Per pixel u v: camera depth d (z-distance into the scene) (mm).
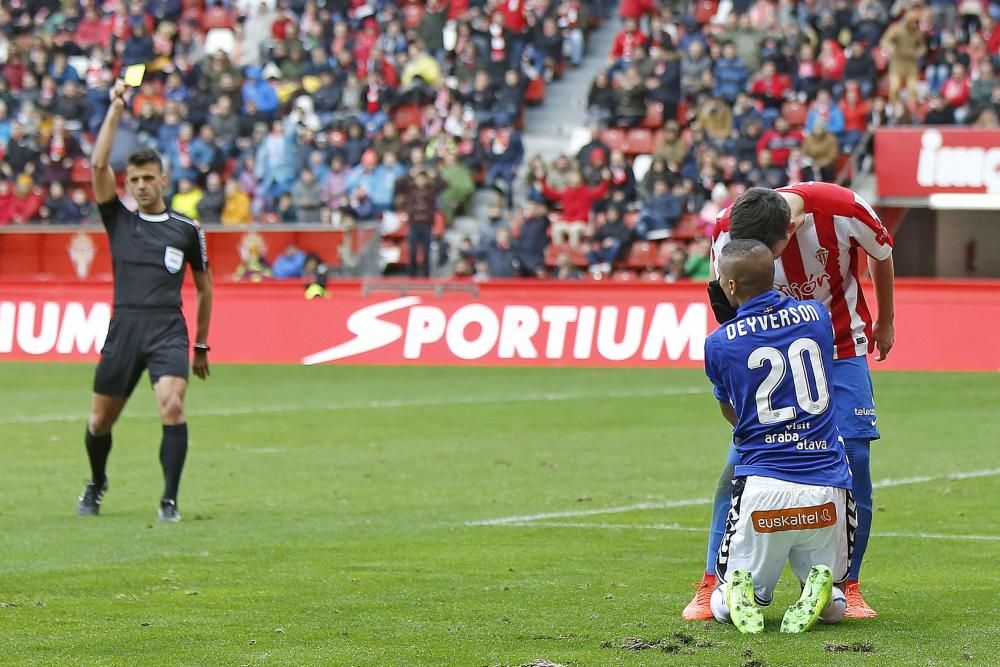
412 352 41000
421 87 54375
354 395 33594
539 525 17062
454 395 33438
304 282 42188
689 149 48562
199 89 55438
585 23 57906
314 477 21266
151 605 12797
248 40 60031
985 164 44031
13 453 24203
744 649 10875
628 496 19297
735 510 11453
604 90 52406
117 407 18000
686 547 15578
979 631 11500
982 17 50281
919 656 10625
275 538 16297
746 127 47250
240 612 12477
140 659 10828
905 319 37656
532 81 55719
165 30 60188
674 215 46781
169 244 18000
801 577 11820
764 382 11266
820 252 12344
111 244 18109
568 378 37188
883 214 47656
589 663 10516
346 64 56438
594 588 13398
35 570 14477
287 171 51406
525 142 54438
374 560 14922
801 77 49688
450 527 16969
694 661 10523
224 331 42500
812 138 46250
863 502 12258
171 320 18000
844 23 50844
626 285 39500
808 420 11258
